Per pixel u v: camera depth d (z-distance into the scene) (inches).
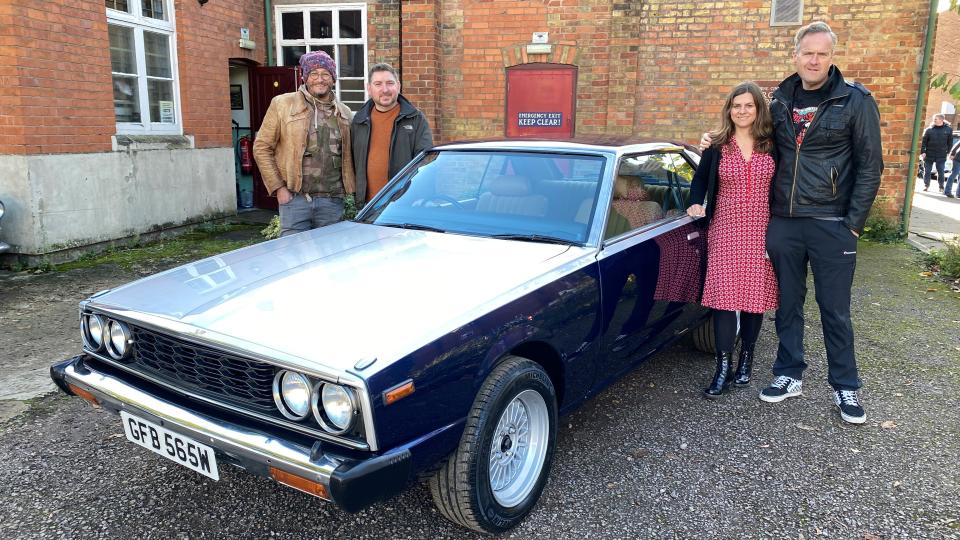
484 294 103.0
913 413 152.0
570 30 371.2
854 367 147.7
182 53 353.1
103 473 124.2
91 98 296.0
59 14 277.0
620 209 136.4
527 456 111.0
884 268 294.4
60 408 150.6
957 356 187.5
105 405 105.7
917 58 332.8
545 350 113.8
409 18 379.9
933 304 239.8
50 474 123.5
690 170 175.5
